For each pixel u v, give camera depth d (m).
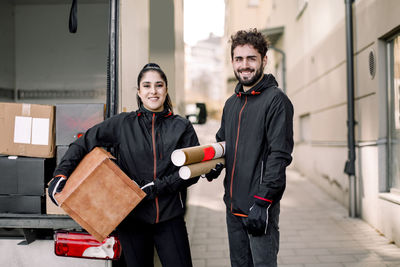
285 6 9.32
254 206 1.64
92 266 1.89
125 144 1.71
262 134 1.72
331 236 3.87
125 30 2.03
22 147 1.91
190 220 4.48
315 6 6.48
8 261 1.92
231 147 1.85
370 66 3.98
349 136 4.51
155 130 1.74
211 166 1.79
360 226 4.16
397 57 3.54
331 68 5.58
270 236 1.75
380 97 3.80
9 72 3.48
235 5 15.15
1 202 1.90
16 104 1.92
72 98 3.50
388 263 3.09
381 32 3.67
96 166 1.54
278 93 1.71
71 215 1.52
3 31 3.39
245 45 1.74
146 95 1.74
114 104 1.97
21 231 2.00
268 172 1.63
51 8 3.49
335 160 5.52
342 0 4.96
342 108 5.07
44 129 1.92
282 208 5.18
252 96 1.80
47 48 3.51
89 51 3.47
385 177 3.85
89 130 1.74
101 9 3.43
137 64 2.03
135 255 1.71
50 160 1.96
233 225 1.88
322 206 5.24
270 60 11.61
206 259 3.33
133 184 1.58
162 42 2.80
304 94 7.62
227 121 1.93
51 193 1.58
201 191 6.71
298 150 8.70
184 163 1.58
